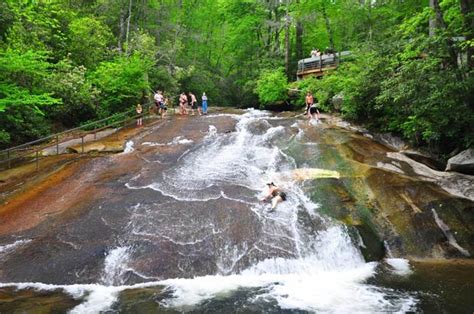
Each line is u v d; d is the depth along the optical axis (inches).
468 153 428.1
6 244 301.7
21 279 267.7
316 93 793.6
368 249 320.5
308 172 432.8
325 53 997.2
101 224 329.4
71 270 276.8
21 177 443.8
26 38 624.4
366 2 895.7
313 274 290.5
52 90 618.5
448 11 453.4
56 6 764.0
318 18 1093.1
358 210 360.2
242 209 353.7
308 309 233.8
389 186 385.1
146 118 778.2
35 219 340.8
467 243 328.2
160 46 1138.0
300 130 584.7
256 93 1160.8
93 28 868.6
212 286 266.5
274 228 329.7
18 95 498.3
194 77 1309.1
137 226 327.0
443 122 430.6
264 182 415.8
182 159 482.6
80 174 440.5
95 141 591.5
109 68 769.6
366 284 270.5
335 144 501.0
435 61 414.3
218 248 305.0
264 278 281.6
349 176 410.0
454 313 227.1
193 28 1425.9
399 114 542.9
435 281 273.3
